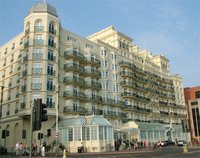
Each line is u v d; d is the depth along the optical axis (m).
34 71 48.09
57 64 51.06
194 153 31.42
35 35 50.19
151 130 70.56
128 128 61.88
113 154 34.84
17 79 53.88
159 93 87.38
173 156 27.06
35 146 38.72
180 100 100.44
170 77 98.19
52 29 52.16
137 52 83.31
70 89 53.91
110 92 65.06
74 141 45.72
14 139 50.19
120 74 69.88
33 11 51.47
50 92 48.53
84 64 59.38
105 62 65.50
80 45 59.44
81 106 55.97
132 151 42.50
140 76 79.56
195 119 97.62
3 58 61.44
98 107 60.22
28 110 45.97
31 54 48.88
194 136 96.19
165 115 87.25
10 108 53.78
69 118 49.03
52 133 48.25
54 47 51.50
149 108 80.50
